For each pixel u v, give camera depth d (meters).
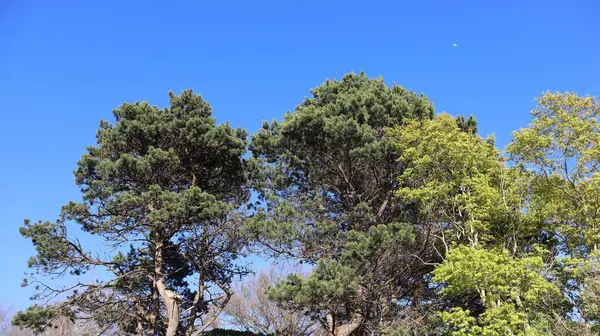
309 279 13.17
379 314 15.54
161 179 18.52
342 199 18.98
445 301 16.73
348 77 21.75
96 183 16.86
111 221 16.81
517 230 16.33
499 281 13.30
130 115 19.53
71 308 16.92
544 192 16.22
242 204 19.88
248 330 23.14
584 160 15.11
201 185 19.98
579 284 13.90
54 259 16.50
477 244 15.13
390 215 17.81
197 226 18.06
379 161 17.39
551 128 15.68
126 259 18.75
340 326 15.98
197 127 18.95
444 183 15.77
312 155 18.52
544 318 13.48
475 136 17.62
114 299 18.25
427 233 16.39
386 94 19.89
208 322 19.17
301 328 20.08
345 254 14.24
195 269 20.33
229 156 19.47
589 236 15.03
